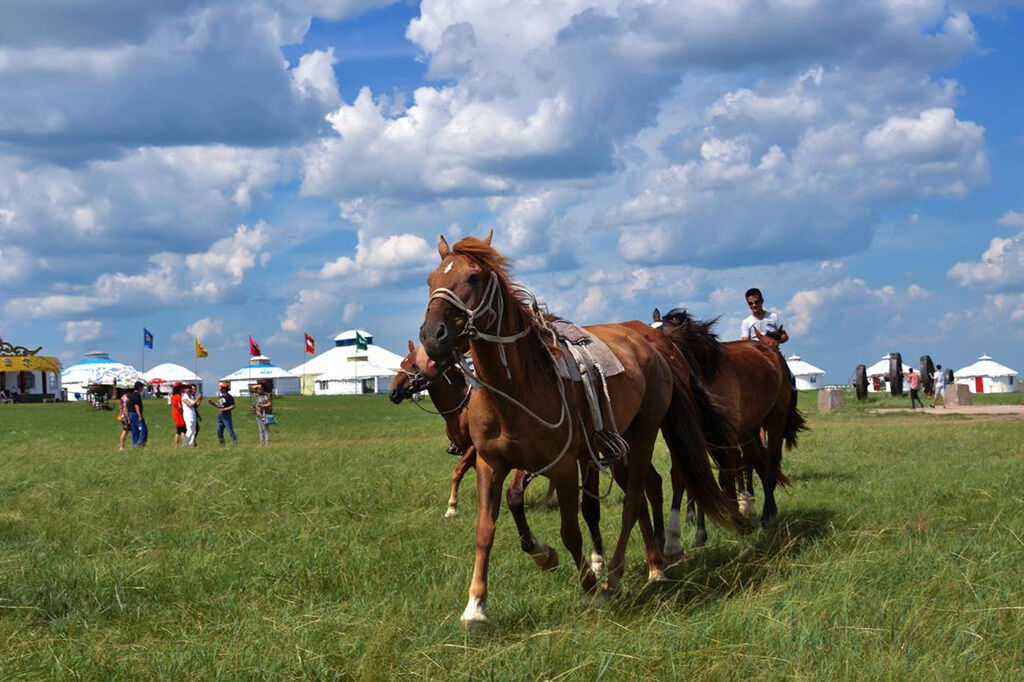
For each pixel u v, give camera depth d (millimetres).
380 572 7133
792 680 4574
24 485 13180
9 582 6730
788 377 10422
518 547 7973
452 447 11195
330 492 11469
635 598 6230
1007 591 5754
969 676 4570
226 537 8703
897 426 24125
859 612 5539
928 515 8750
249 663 4961
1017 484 10562
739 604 5723
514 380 5977
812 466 14070
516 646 5074
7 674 4906
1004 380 81000
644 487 7457
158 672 5008
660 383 7652
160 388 86000
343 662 4996
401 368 11562
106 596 6496
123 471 15039
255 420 40906
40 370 79250
